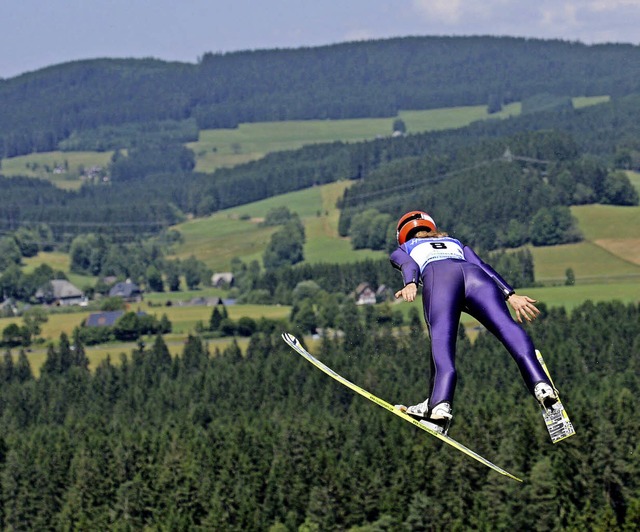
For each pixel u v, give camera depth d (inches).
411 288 417.4
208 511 3636.8
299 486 3666.3
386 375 5659.5
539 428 3567.9
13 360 7504.9
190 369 6594.5
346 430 4308.6
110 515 3836.1
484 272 422.3
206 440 4532.5
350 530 3366.1
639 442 3577.8
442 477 3378.4
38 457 4387.3
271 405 5575.8
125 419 5669.3
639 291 7293.3
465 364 5438.0
